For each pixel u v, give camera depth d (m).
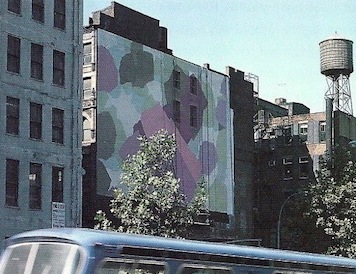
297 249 53.50
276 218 77.25
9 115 42.66
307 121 83.06
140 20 60.91
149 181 33.88
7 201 41.81
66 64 47.09
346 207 51.28
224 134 67.69
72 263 12.33
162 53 60.34
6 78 42.66
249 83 73.25
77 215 46.22
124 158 55.06
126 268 12.83
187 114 62.56
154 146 35.19
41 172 44.28
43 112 44.91
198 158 63.44
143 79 57.97
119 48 56.12
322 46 89.75
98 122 53.28
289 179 81.38
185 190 61.12
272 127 84.75
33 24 44.94
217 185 65.81
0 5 42.69
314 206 52.34
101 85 54.03
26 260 12.88
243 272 15.30
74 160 46.53
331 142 78.06
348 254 49.03
